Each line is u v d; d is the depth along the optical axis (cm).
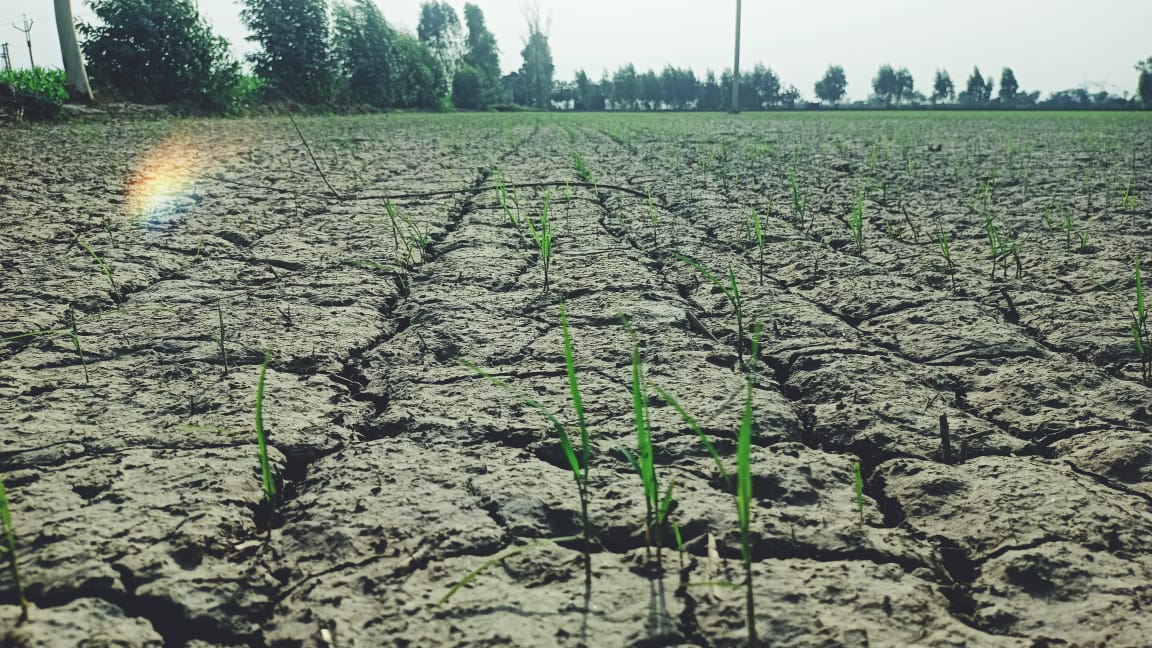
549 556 99
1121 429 131
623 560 98
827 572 95
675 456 126
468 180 496
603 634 85
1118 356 168
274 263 264
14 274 240
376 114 2041
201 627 87
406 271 259
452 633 85
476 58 4134
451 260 270
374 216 361
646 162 637
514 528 106
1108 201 385
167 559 97
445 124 1400
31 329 189
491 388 156
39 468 119
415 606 89
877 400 147
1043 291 222
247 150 703
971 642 83
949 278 242
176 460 123
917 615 87
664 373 163
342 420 141
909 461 123
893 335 190
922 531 107
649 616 87
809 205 398
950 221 343
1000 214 356
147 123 1125
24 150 649
